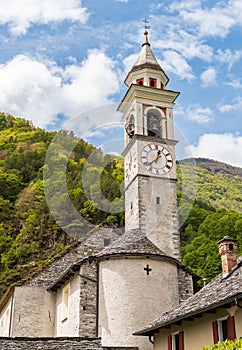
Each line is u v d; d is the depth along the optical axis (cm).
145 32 3178
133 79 2972
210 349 759
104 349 1273
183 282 1644
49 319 1831
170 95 2759
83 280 1522
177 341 1210
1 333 2075
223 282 1154
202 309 964
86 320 1467
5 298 2003
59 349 962
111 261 1520
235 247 1254
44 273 1905
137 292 1462
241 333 914
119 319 1429
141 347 1385
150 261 1519
